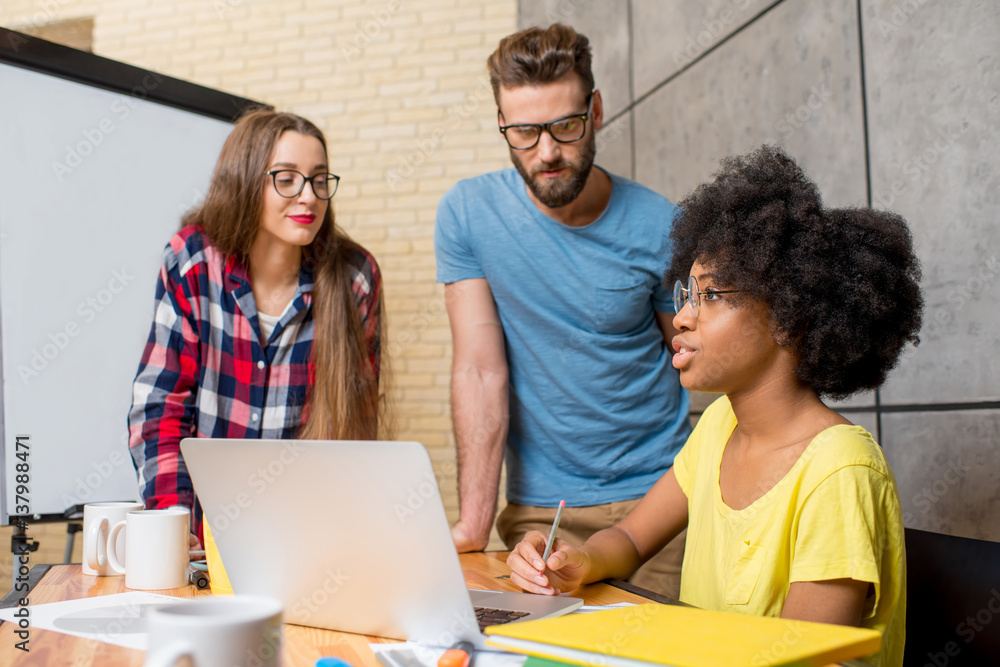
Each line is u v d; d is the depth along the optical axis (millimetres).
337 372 1574
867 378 924
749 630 623
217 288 1521
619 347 1595
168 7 4449
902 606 867
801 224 881
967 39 1380
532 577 929
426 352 4176
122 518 1085
